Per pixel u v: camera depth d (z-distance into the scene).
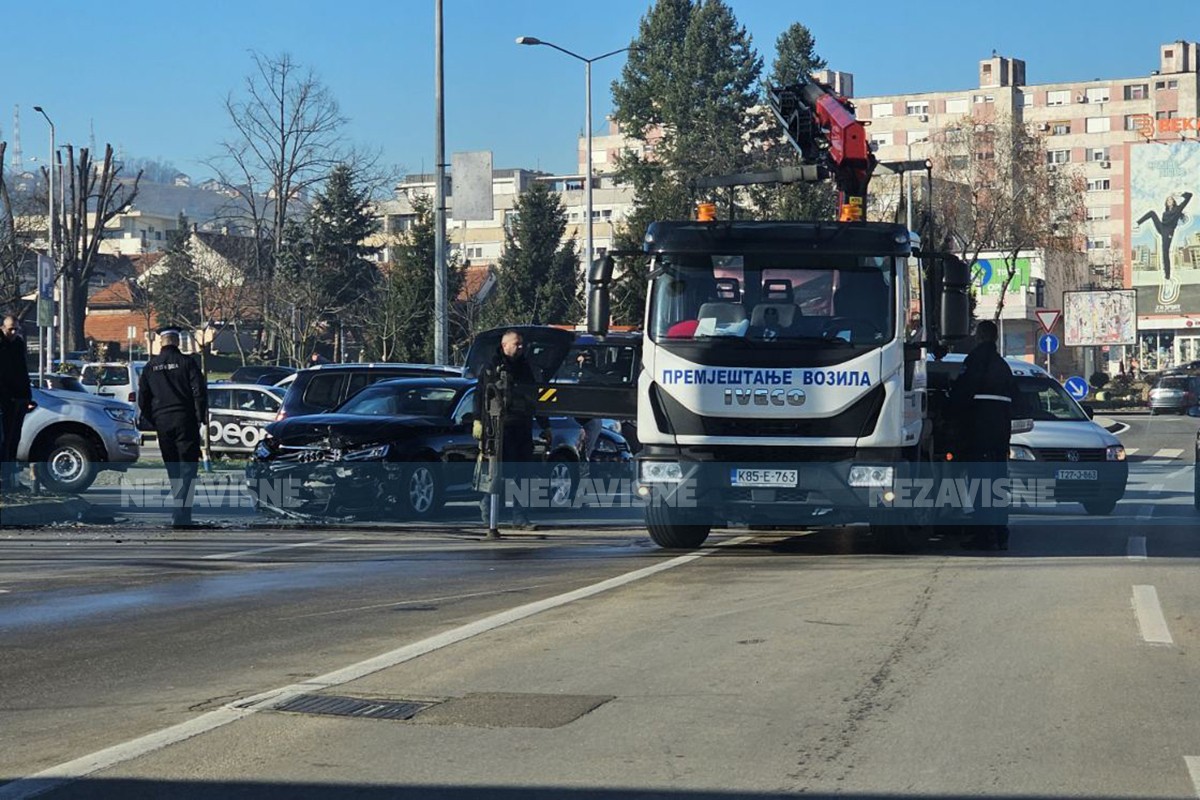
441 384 18.80
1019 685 7.52
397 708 7.05
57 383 33.16
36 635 9.29
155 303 76.25
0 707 7.22
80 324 64.19
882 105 145.50
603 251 13.39
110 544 14.69
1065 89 141.38
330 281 68.19
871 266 12.84
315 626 9.59
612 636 9.01
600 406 15.35
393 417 17.98
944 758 6.11
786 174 16.95
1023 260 85.94
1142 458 30.64
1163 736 6.47
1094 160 140.12
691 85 80.12
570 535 15.88
